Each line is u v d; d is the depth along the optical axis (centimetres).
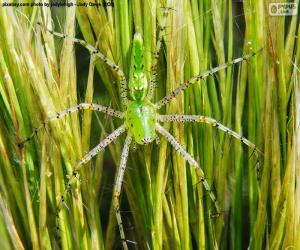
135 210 13
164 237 13
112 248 14
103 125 13
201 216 12
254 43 12
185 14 12
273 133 12
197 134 13
